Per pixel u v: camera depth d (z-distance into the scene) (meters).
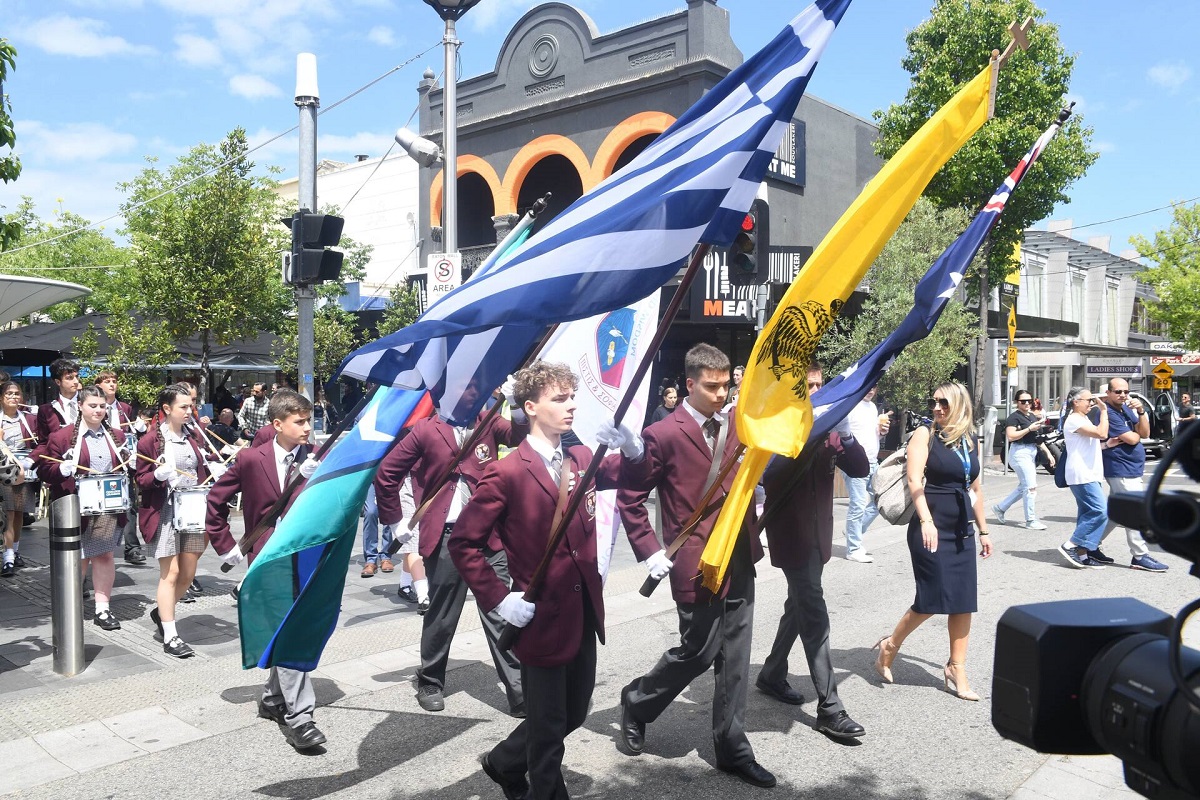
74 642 5.48
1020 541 10.37
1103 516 8.70
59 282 9.24
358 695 5.12
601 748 4.37
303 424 4.84
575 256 3.30
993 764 4.16
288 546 3.93
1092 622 1.73
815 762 4.18
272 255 16.67
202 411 14.80
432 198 23.62
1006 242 19.03
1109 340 41.91
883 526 11.27
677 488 4.18
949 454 4.95
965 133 3.71
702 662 4.03
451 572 4.89
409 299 22.59
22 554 9.30
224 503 4.86
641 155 3.59
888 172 3.71
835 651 5.97
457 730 4.60
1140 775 1.54
